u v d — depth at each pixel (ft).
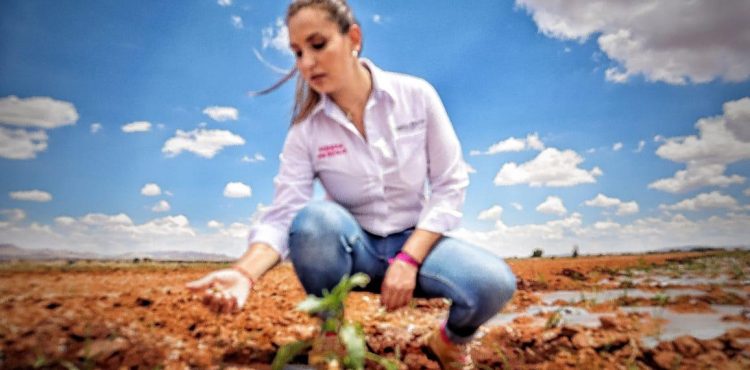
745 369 7.17
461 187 7.31
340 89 7.04
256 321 9.23
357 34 6.89
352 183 7.34
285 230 7.23
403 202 7.51
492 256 7.17
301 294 12.54
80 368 6.72
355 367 5.85
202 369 7.09
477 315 7.00
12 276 13.34
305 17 6.39
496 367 7.64
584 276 16.30
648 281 14.93
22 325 7.97
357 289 7.68
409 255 6.90
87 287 11.84
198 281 6.20
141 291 11.08
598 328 9.30
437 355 7.58
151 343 7.76
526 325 9.87
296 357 7.72
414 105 7.25
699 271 16.44
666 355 7.57
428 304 11.61
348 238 6.98
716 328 9.29
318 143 7.36
